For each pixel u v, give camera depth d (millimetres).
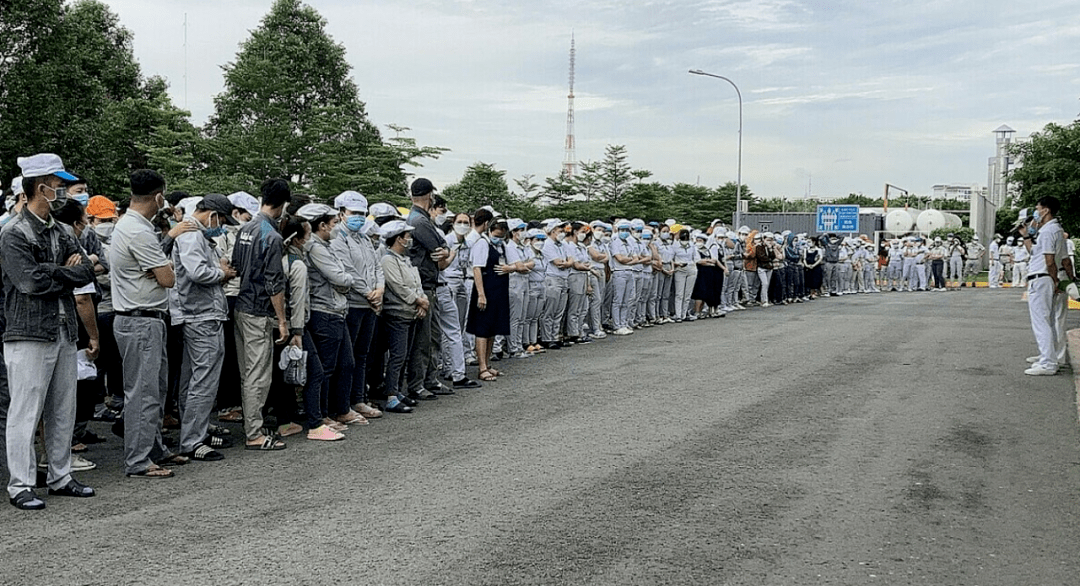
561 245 14586
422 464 7094
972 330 17219
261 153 36438
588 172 55562
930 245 34406
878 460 7219
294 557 5004
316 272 8117
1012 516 5824
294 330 7688
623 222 16938
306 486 6484
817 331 17062
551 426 8484
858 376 11484
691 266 19109
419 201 10133
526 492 6289
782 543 5266
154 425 6852
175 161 35031
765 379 11242
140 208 6715
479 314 11133
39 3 27688
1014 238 38812
